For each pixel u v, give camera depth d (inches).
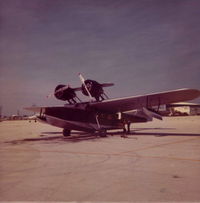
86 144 485.4
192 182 200.2
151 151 376.5
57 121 637.3
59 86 760.3
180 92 574.9
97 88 716.7
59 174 230.7
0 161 299.6
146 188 185.5
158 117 696.4
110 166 265.1
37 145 472.4
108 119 754.8
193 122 1594.5
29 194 174.7
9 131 956.0
